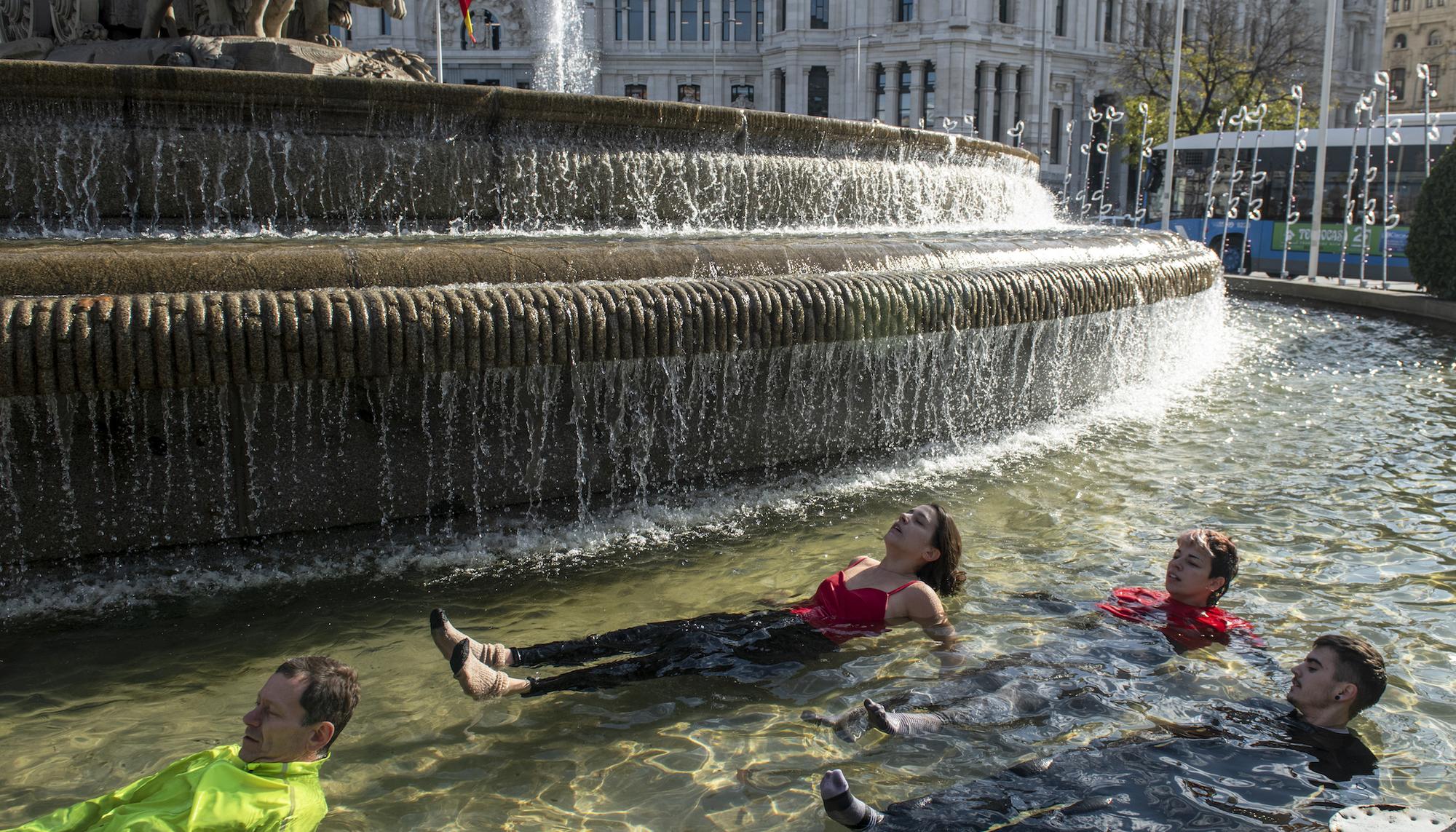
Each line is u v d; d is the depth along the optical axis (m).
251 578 4.74
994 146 11.59
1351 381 10.23
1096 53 64.94
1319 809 3.03
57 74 5.99
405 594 4.63
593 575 4.88
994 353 7.10
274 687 2.79
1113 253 8.48
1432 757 3.36
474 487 5.24
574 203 7.57
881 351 6.31
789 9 63.47
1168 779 3.16
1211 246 25.88
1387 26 77.81
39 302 4.02
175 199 6.39
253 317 4.23
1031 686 3.68
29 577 4.48
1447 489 6.44
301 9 9.20
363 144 6.82
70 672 3.87
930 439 6.88
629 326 4.97
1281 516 5.89
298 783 2.79
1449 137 21.75
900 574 4.25
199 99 6.32
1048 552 5.25
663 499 5.76
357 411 4.89
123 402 4.46
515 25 60.50
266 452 4.79
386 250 4.98
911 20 61.91
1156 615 4.30
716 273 5.83
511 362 4.70
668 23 66.88
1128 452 7.28
